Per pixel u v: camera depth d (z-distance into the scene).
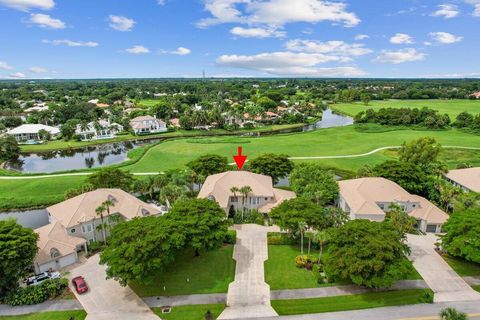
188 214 46.41
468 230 43.78
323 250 49.62
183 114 179.25
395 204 58.28
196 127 165.25
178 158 104.00
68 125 142.00
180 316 36.00
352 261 37.81
